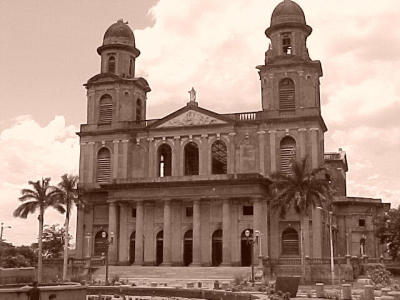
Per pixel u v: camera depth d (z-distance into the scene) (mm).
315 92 77438
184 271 67812
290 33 79625
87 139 84438
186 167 81312
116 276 65875
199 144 78938
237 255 71500
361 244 83000
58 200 71938
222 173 81438
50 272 74188
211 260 72375
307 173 61656
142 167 81250
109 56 87750
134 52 88938
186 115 80375
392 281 60844
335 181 96438
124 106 84562
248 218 72562
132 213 77500
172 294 49562
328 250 76438
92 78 86062
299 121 75188
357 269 66688
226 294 44781
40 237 70625
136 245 74250
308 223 71562
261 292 47312
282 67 77562
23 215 71188
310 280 64312
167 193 74000
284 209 62062
